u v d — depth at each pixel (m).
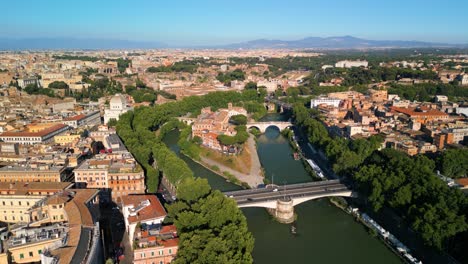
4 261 188.25
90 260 181.00
